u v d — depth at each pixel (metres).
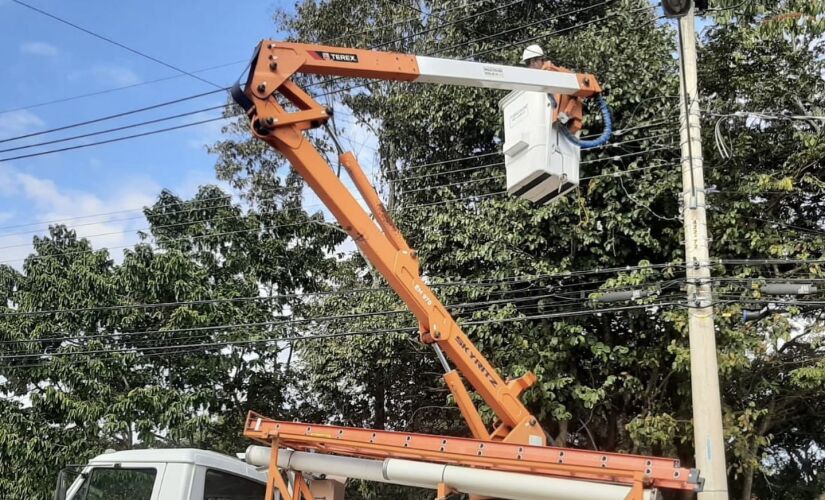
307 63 6.06
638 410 13.74
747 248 12.28
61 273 17.73
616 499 4.93
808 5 10.42
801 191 12.86
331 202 6.35
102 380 16.73
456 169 15.19
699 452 8.65
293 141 6.11
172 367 17.59
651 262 12.98
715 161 12.50
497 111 13.91
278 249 19.47
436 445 5.80
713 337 9.02
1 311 17.52
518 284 13.14
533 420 6.78
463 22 15.07
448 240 14.37
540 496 5.25
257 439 6.61
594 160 12.43
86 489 7.30
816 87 12.50
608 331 13.15
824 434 15.62
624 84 12.55
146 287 17.25
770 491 15.61
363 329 14.83
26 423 16.16
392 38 16.98
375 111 17.33
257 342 15.52
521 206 12.70
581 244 12.85
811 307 12.20
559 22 14.84
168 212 19.11
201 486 6.96
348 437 6.16
